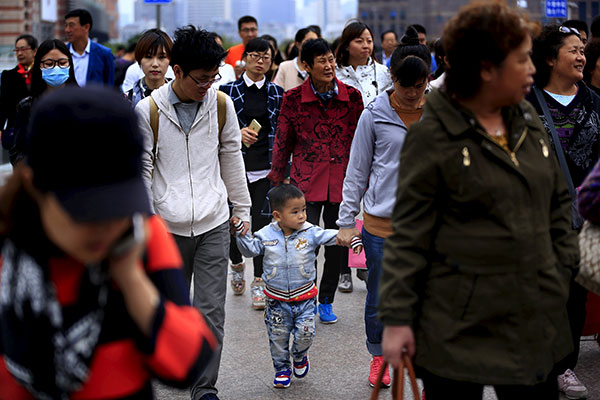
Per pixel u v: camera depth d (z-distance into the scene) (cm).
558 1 1227
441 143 241
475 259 239
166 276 185
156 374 180
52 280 169
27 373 171
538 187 244
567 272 257
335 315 590
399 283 242
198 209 408
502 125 253
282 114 572
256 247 454
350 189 437
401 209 247
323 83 556
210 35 398
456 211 242
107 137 152
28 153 155
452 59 246
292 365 503
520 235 238
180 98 406
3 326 171
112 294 172
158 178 411
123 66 1214
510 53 238
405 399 430
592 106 413
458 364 240
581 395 425
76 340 169
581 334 425
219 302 418
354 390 453
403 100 418
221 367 492
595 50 482
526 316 240
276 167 580
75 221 151
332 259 575
